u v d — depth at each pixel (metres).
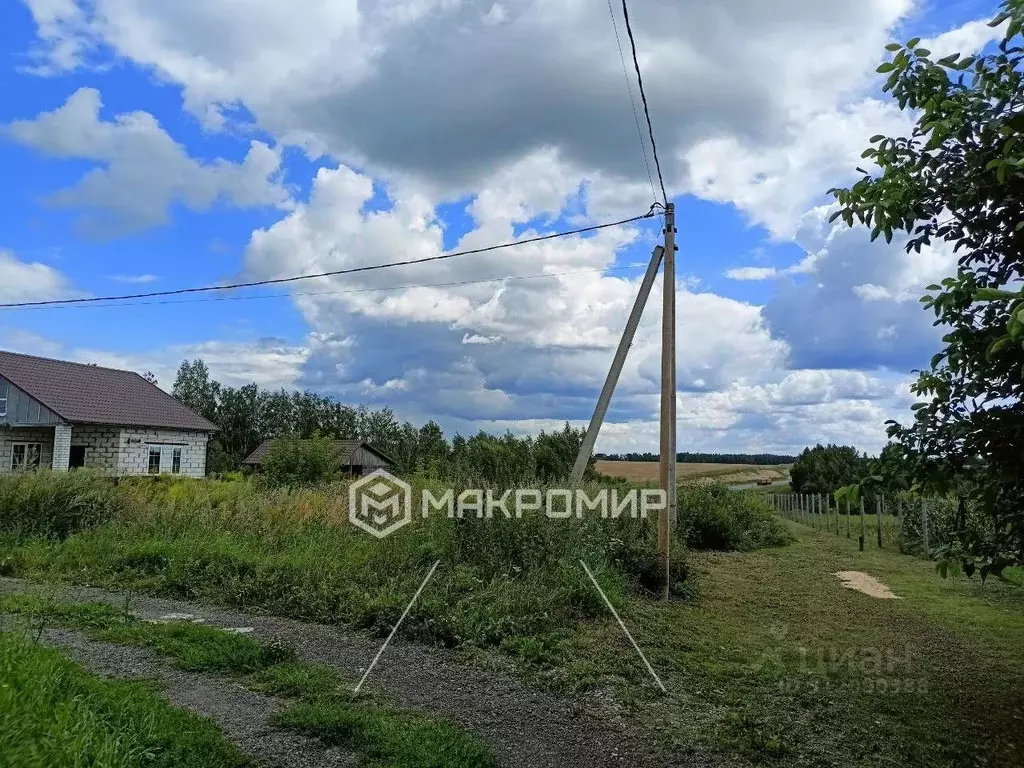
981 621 8.20
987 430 3.97
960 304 4.17
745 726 4.70
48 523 11.42
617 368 11.66
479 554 8.91
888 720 4.91
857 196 4.39
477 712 4.82
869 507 27.05
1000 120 3.77
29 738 3.12
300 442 23.45
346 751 3.97
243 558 9.20
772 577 11.77
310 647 6.29
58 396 24.77
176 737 3.79
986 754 4.38
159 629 6.29
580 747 4.31
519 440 18.66
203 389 58.00
